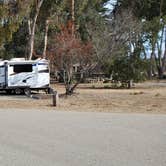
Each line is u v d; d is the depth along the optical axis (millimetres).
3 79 36844
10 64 36688
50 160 9117
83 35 49812
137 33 44750
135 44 46594
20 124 15078
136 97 30344
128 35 42781
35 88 36906
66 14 49906
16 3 39781
